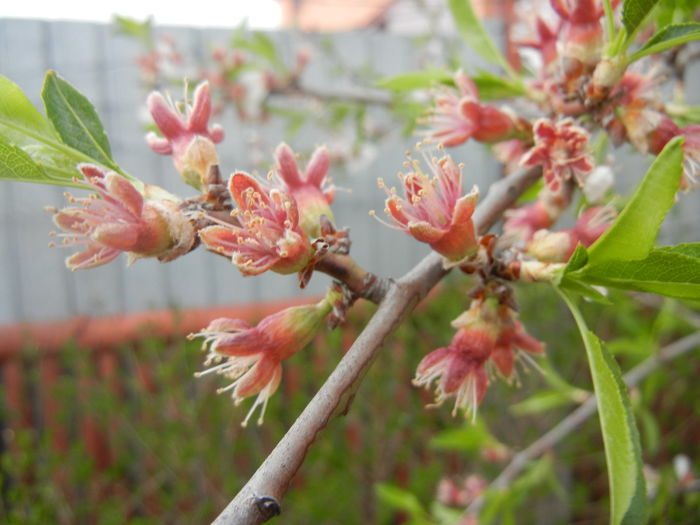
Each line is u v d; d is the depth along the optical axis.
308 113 0.38
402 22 0.60
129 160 0.43
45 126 0.10
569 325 0.43
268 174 0.10
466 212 0.09
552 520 0.39
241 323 0.10
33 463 0.35
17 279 0.41
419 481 0.39
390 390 0.41
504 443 0.41
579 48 0.12
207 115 0.11
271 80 0.34
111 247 0.09
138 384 0.37
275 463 0.07
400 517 0.44
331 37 0.42
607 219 0.11
